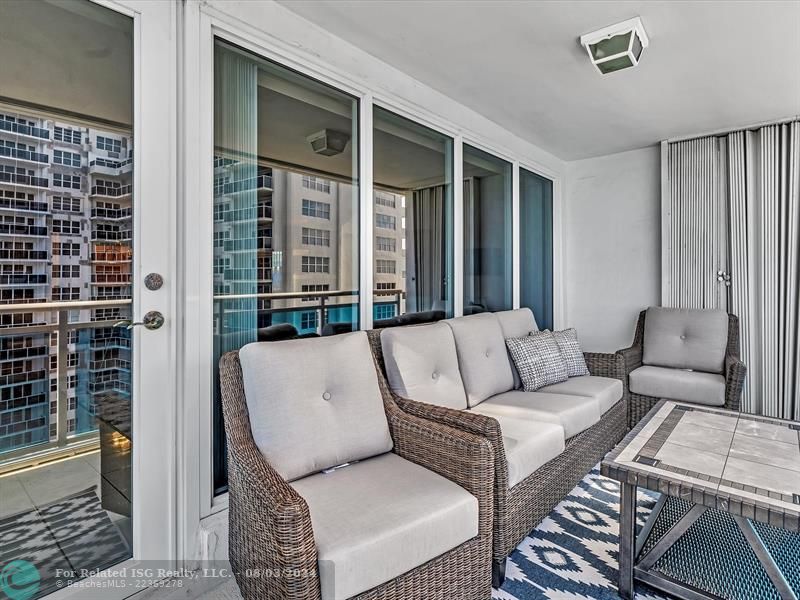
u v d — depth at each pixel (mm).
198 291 1704
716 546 1734
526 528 1771
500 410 2244
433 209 2920
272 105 2008
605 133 3619
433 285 2922
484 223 3412
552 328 4332
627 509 1535
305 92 2143
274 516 1068
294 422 1466
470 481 1431
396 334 2018
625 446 1739
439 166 2959
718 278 3568
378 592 1149
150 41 1595
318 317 2199
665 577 1534
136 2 1561
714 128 3475
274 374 1489
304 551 1054
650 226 3994
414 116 2723
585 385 2689
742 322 3461
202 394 1712
